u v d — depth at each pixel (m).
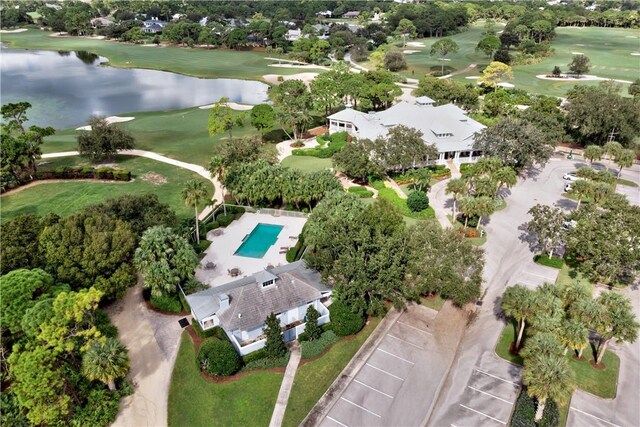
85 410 42.59
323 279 54.91
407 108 117.06
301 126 125.06
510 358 49.62
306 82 184.12
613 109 106.75
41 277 48.28
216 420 42.88
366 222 59.78
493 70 163.38
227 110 115.62
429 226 56.66
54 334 40.72
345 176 98.06
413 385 46.47
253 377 47.22
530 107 121.62
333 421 42.56
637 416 42.50
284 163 106.06
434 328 54.38
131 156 108.88
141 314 56.78
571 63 198.88
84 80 194.38
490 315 56.53
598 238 59.59
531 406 42.19
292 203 83.06
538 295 46.66
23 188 91.44
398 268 52.88
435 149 93.25
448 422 42.41
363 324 54.19
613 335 44.56
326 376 47.47
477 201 71.31
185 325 54.84
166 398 45.22
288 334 52.34
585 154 98.75
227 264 67.19
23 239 55.44
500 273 65.31
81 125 135.00
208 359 47.06
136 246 58.88
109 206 64.69
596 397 44.50
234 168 82.69
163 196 87.88
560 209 83.19
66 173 95.50
